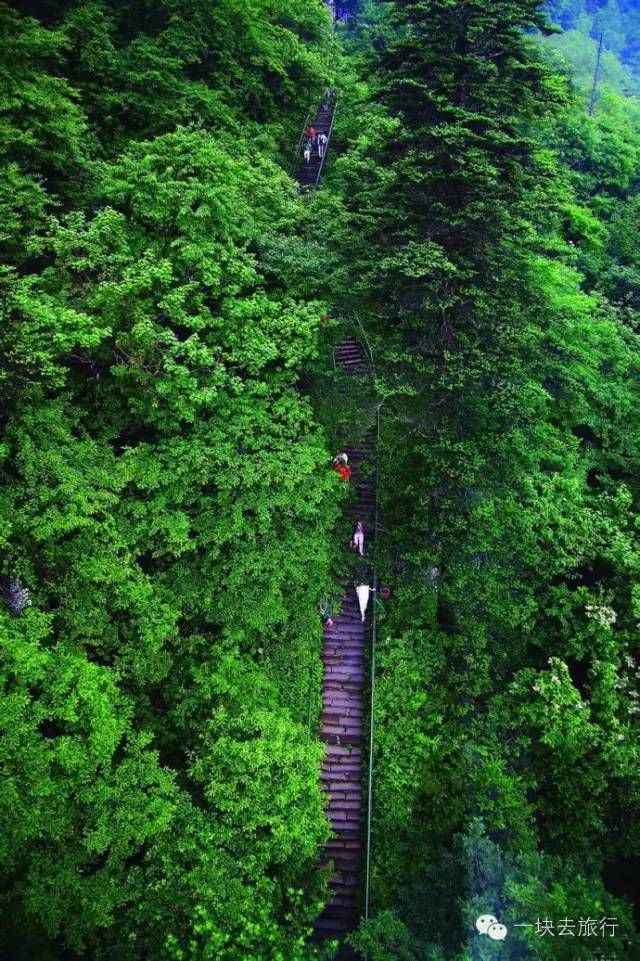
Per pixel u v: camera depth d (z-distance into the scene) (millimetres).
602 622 13539
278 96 25125
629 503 15617
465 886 10438
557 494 15336
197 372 12273
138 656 11102
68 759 8961
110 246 12516
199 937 8953
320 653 14812
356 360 18531
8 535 9555
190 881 9297
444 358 13117
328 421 14438
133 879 9414
